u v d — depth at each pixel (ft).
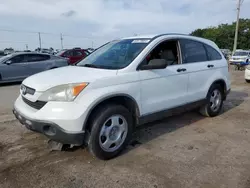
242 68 64.23
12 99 23.20
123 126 10.87
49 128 9.36
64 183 8.75
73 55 47.01
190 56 14.56
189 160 10.51
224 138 13.14
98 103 9.71
